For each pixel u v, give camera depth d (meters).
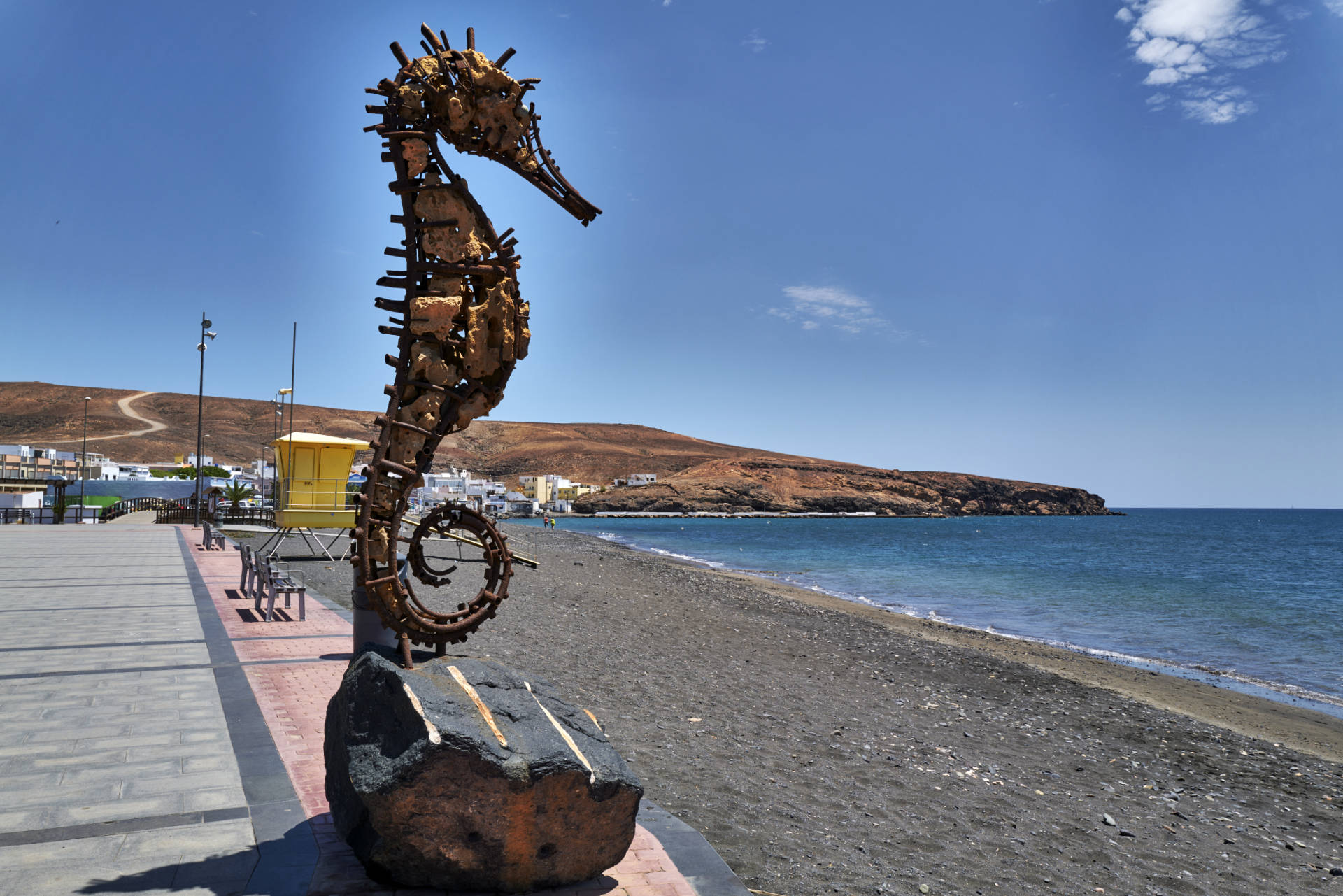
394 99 4.43
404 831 3.69
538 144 4.84
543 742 3.91
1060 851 6.20
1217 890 5.81
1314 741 11.31
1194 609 28.33
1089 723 11.22
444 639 4.64
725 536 99.06
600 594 21.77
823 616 21.86
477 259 4.53
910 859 5.64
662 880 4.24
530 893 3.99
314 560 21.19
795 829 5.93
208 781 5.35
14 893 3.74
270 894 3.81
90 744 6.06
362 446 21.56
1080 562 54.97
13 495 44.06
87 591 14.34
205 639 10.16
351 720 4.09
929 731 9.73
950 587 35.84
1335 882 6.20
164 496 63.03
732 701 10.13
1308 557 64.81
